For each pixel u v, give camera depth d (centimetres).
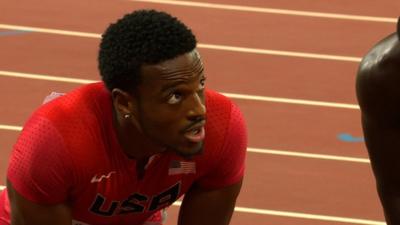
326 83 1292
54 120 443
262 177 1048
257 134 1146
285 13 1511
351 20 1495
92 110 449
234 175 495
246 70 1324
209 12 1512
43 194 454
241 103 1230
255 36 1435
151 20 404
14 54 1355
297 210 996
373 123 403
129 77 409
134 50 403
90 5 1517
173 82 403
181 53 403
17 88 1255
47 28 1441
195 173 481
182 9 1523
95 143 447
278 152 1106
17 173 455
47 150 443
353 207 1006
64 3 1517
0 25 1447
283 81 1294
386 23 1490
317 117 1195
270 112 1205
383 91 390
